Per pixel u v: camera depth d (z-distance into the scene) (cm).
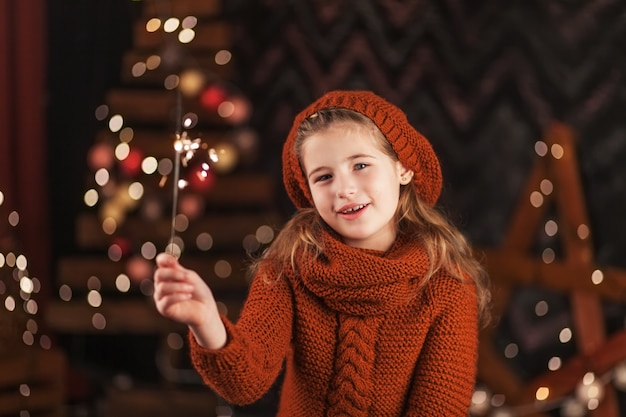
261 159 318
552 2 298
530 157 302
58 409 284
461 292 154
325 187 148
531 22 301
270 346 144
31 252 312
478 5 305
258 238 307
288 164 161
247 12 318
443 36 308
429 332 151
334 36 314
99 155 299
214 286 306
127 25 315
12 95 308
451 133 307
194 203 304
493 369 297
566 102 298
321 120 149
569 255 292
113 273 309
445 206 306
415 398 149
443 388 148
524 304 303
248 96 318
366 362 148
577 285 290
